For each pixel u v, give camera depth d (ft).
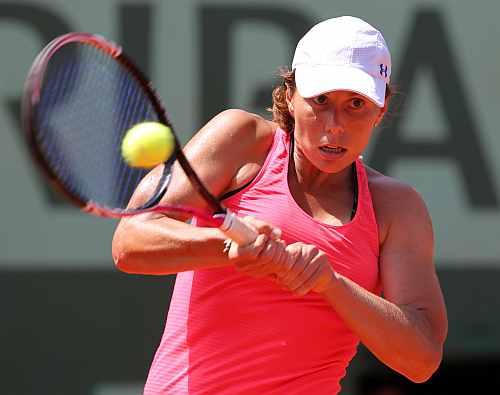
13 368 76.79
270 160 32.17
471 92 77.36
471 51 77.51
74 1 76.59
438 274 78.23
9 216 76.79
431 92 77.25
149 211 29.53
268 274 30.04
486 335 78.23
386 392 79.92
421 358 31.99
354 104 30.37
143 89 29.94
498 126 77.36
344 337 32.73
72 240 77.15
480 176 77.25
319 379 32.37
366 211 32.42
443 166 77.20
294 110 31.45
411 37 77.41
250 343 31.73
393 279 32.68
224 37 76.95
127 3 76.79
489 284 78.13
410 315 31.91
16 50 76.69
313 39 31.73
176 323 33.01
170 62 76.74
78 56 29.01
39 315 77.00
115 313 77.30
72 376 77.05
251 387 31.81
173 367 32.89
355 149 30.83
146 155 29.07
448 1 77.61
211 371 32.12
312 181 32.45
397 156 76.84
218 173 31.99
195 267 30.89
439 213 77.41
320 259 29.91
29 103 25.86
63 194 27.48
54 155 27.35
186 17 76.89
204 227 32.68
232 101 76.79
